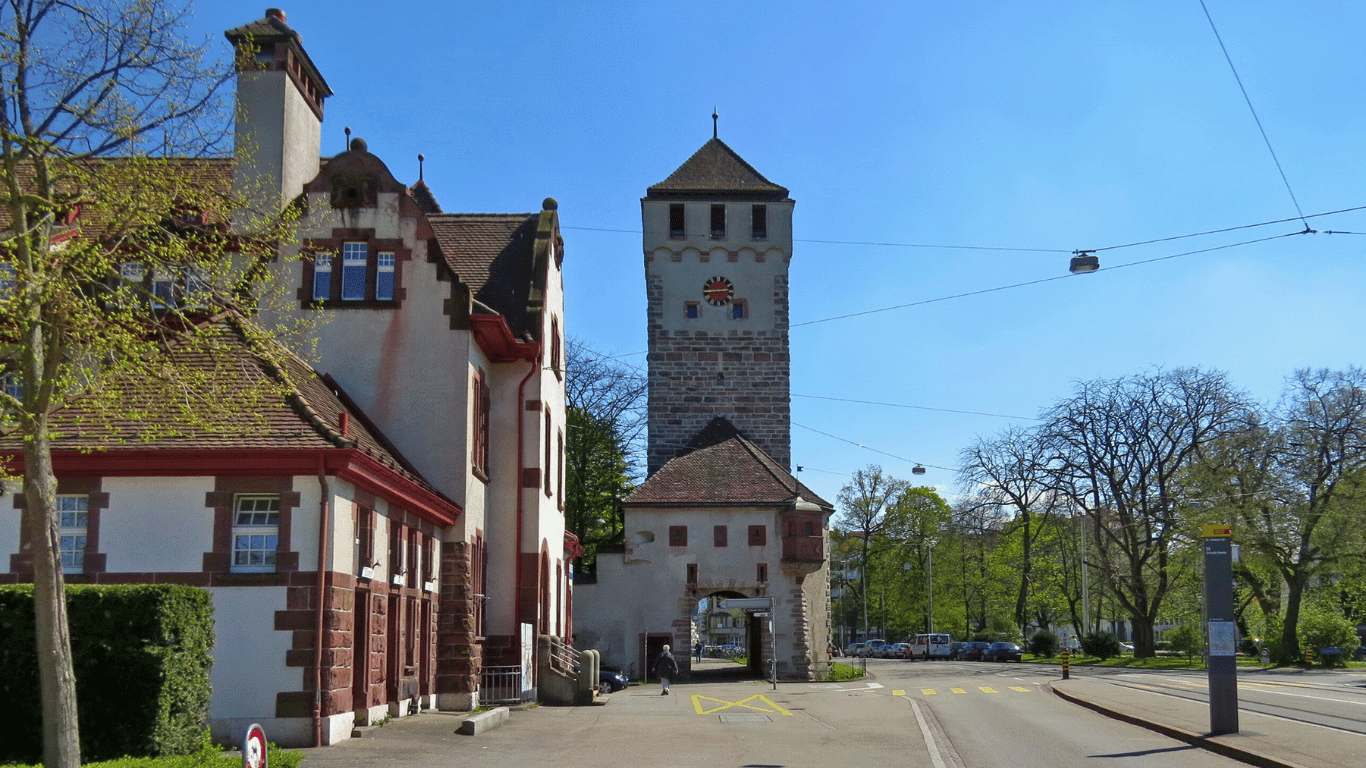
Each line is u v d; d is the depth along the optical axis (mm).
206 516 17938
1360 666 50500
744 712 26891
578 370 59906
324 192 26000
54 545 11547
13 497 17844
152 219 13078
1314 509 50781
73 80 12766
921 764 16797
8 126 12320
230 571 17922
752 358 55781
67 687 11383
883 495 79562
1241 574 56719
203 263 13922
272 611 17766
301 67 27375
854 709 27875
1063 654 43312
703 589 49094
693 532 49562
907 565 85312
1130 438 58062
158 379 13484
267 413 18891
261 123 26172
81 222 14273
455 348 25625
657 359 55625
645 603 49031
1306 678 39406
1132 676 44031
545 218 32250
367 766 15555
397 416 25375
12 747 14289
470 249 31828
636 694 36156
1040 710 27391
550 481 31703
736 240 56406
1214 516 51906
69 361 12945
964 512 67312
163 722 14594
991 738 20703
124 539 17859
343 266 25969
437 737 19172
